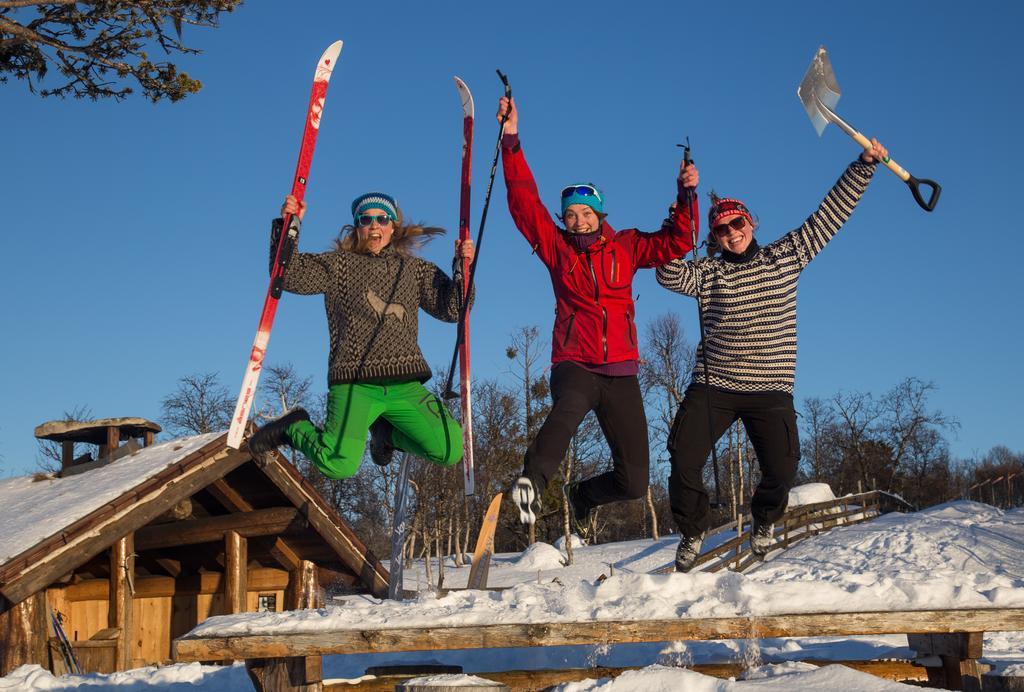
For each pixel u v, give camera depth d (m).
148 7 10.38
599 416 5.11
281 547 15.27
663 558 31.30
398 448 5.48
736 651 5.05
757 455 5.29
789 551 27.77
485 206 5.32
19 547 12.34
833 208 5.30
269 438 5.25
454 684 3.08
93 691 7.08
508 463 38.75
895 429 54.38
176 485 13.55
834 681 3.50
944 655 4.35
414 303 5.22
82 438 16.83
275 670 3.97
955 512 28.95
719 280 5.24
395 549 13.51
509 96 5.28
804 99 5.29
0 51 10.41
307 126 5.38
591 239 5.14
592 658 5.62
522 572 33.53
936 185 5.27
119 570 13.91
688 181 5.04
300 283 5.09
